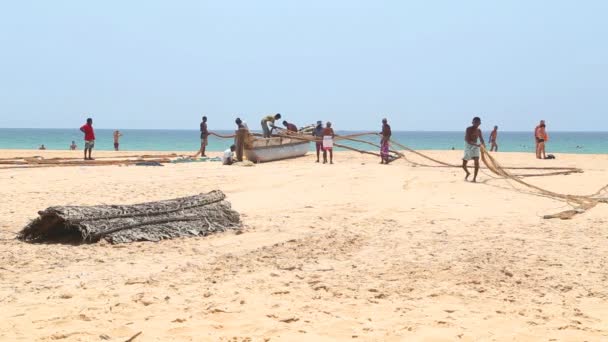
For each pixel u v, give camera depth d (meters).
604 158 31.44
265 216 11.86
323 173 19.98
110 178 18.17
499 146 83.19
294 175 19.30
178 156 31.97
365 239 9.57
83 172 19.94
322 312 5.83
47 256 8.38
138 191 15.40
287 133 29.86
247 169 21.39
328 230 10.32
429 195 15.02
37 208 12.61
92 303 6.14
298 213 12.21
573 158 31.50
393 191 15.70
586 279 7.08
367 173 20.09
